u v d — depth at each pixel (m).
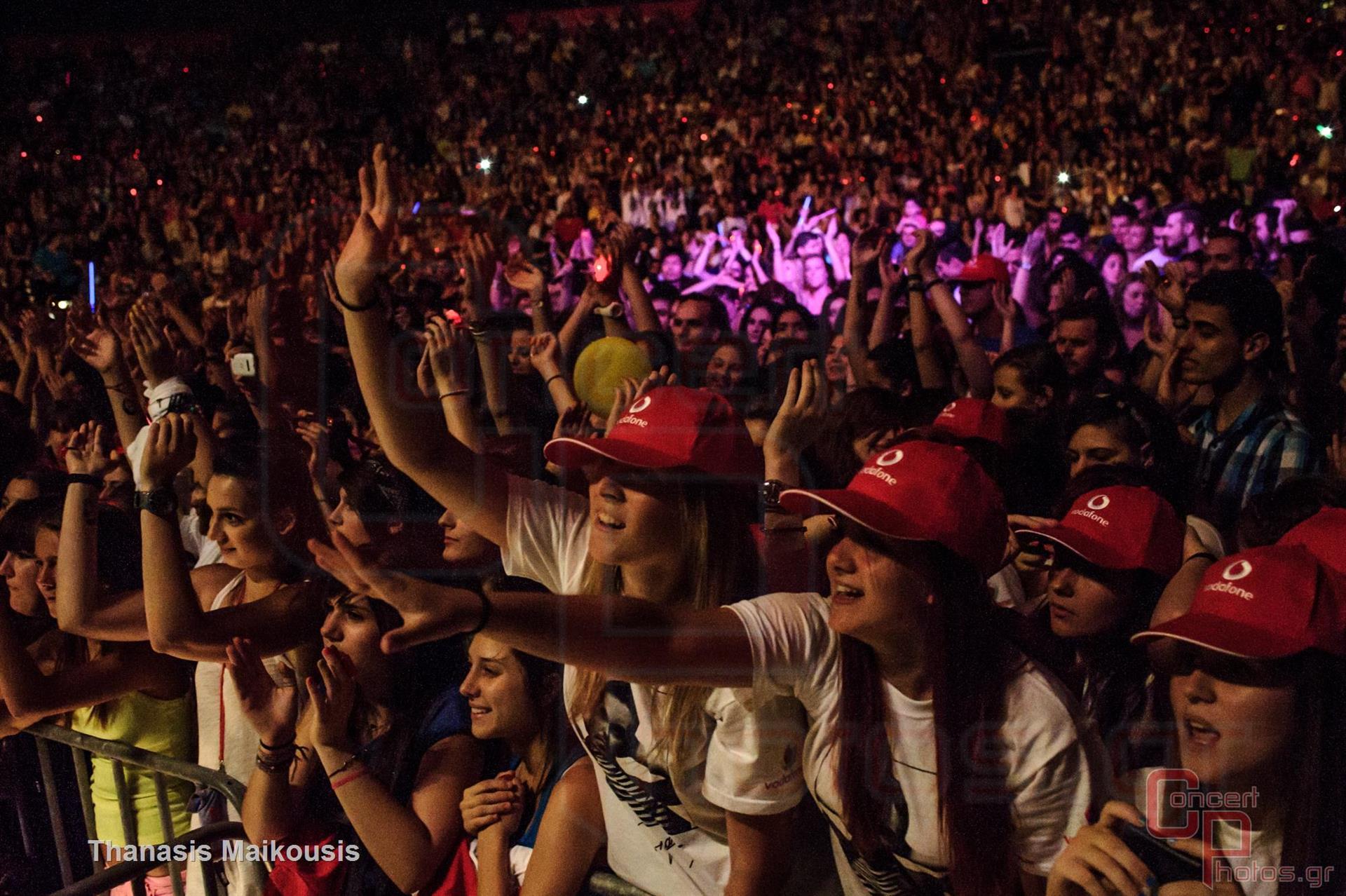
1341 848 1.62
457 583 2.59
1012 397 3.84
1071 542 2.21
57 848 3.00
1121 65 16.50
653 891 2.06
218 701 2.91
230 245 14.46
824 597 2.00
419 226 12.77
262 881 2.64
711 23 21.70
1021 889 1.82
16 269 13.90
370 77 22.59
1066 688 1.81
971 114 16.36
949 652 1.72
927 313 4.70
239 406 4.07
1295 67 14.30
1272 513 2.30
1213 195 11.53
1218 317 3.47
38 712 2.82
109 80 22.62
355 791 2.33
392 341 2.24
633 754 2.00
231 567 3.24
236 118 22.17
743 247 11.86
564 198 15.49
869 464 1.82
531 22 23.17
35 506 3.25
